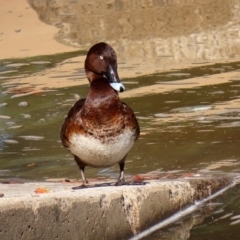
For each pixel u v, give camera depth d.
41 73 17.42
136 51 18.80
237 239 7.88
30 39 20.67
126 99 14.82
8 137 12.89
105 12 22.92
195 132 12.45
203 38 19.41
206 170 10.45
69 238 7.21
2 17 23.17
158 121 13.26
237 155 11.10
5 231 6.56
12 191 8.50
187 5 22.77
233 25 20.44
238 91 14.88
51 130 13.23
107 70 8.66
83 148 8.48
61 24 22.02
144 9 22.86
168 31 20.38
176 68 17.06
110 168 10.97
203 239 7.95
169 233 8.23
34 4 24.47
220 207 9.02
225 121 12.98
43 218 6.93
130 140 8.52
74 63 18.17
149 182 8.97
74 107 8.78
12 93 15.85
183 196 9.00
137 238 8.12
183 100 14.52
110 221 7.78
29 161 11.52
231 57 17.70
